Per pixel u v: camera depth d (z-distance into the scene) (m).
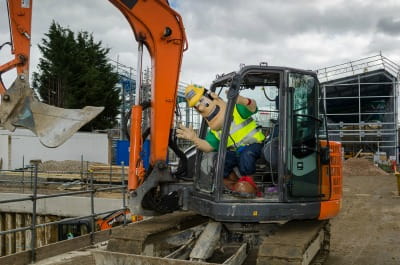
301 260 4.94
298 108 6.13
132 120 6.64
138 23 6.60
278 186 5.86
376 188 19.52
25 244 16.92
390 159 30.84
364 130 32.81
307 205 5.97
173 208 6.74
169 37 6.67
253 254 7.80
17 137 26.52
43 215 16.84
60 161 24.77
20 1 5.89
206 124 6.95
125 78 37.38
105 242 10.06
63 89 34.50
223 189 5.91
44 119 5.99
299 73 6.11
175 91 6.78
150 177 6.66
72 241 9.34
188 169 7.25
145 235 5.90
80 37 37.44
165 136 6.76
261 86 6.94
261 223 6.35
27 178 21.53
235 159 6.36
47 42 35.91
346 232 10.51
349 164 27.31
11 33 5.91
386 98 34.12
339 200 6.59
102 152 28.47
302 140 6.08
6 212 17.42
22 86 5.89
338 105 35.62
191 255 5.97
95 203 16.30
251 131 6.35
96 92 34.72
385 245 9.14
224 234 6.47
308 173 6.07
